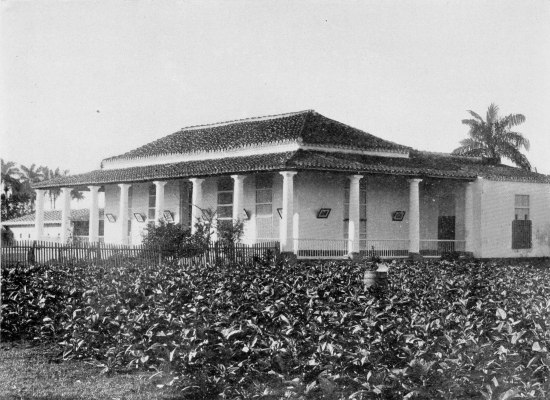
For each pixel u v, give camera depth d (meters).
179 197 37.00
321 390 9.14
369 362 9.02
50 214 55.19
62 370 11.66
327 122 36.44
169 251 25.41
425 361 8.91
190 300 13.09
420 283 15.98
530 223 36.62
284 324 11.06
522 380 9.04
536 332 9.37
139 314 11.57
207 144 37.53
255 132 36.56
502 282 15.32
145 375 11.05
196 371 10.05
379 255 32.06
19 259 24.56
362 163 31.30
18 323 14.48
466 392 9.17
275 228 32.22
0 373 11.41
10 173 71.50
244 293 13.83
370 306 11.27
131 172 37.97
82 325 12.62
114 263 24.62
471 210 34.88
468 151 42.56
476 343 9.16
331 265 21.64
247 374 9.99
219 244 28.09
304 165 28.64
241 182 31.06
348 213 33.12
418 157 36.84
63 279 15.98
